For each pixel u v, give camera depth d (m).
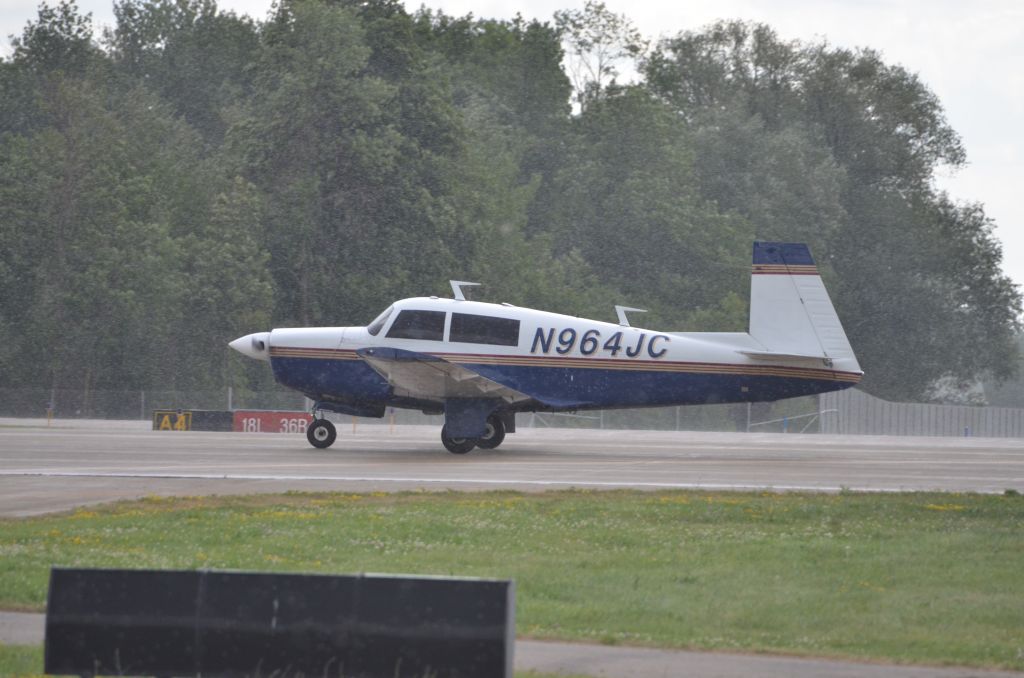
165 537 52.09
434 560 47.84
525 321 96.88
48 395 195.25
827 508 63.44
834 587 44.53
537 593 42.53
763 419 199.25
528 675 31.14
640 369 96.00
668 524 58.31
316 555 48.50
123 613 28.16
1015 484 77.81
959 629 38.41
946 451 111.56
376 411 101.12
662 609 40.41
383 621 27.58
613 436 142.25
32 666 30.94
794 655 34.69
